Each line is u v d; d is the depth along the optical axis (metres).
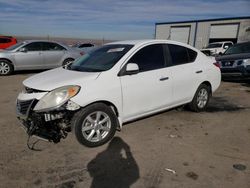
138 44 4.85
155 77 4.80
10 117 5.55
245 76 9.44
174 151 4.05
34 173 3.42
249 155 3.94
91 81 4.09
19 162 3.68
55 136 4.02
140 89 4.59
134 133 4.73
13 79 10.49
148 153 3.98
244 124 5.30
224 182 3.23
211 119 5.56
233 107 6.56
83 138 4.07
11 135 4.59
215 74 6.12
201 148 4.17
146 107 4.77
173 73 5.14
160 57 5.03
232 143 4.37
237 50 10.84
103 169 3.53
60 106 3.81
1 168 3.52
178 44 5.47
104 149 4.11
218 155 3.94
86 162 3.71
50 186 3.15
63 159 3.78
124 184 3.20
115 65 4.39
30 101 3.97
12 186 3.14
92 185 3.18
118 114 4.41
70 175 3.38
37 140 4.39
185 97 5.51
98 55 5.00
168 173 3.43
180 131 4.86
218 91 8.55
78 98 3.90
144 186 3.15
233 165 3.64
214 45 25.95
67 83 3.98
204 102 6.05
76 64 5.05
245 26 32.47
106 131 4.31
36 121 3.90
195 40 37.38
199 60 5.81
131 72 4.41
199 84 5.75
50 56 12.14
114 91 4.25
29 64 11.77
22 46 11.66
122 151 4.04
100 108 4.16
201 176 3.36
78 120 4.00
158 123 5.25
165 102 5.09
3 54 11.27
